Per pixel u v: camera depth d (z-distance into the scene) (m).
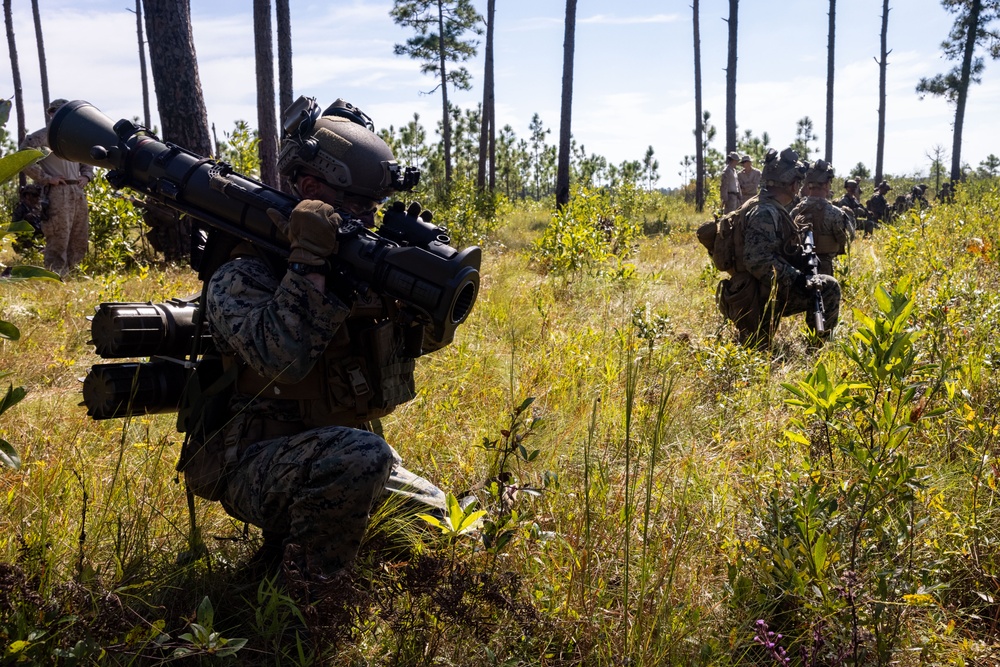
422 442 3.47
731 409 3.99
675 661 2.07
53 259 9.14
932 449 3.23
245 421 2.31
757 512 2.63
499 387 4.29
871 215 18.11
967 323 4.56
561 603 2.29
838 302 5.70
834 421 2.80
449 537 2.27
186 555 2.49
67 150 2.46
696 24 27.45
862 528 2.44
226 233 2.32
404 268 2.07
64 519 2.52
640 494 2.87
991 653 2.15
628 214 23.97
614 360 4.70
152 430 3.52
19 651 1.71
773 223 5.65
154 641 1.96
